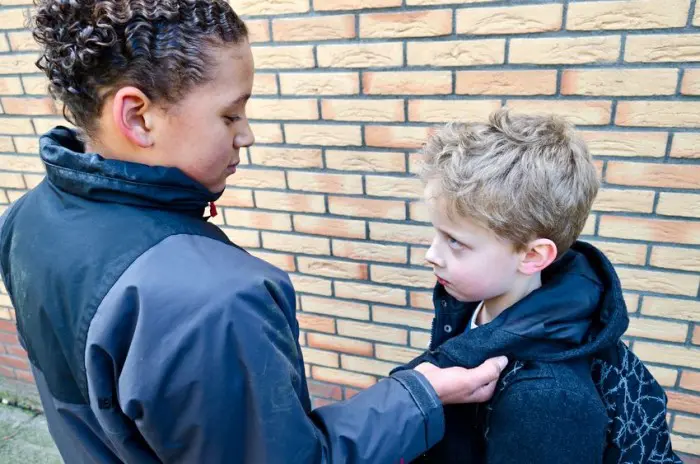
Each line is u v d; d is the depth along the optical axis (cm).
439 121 142
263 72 156
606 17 120
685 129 123
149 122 67
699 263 133
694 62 117
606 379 82
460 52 133
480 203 72
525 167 71
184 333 61
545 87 130
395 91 143
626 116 126
